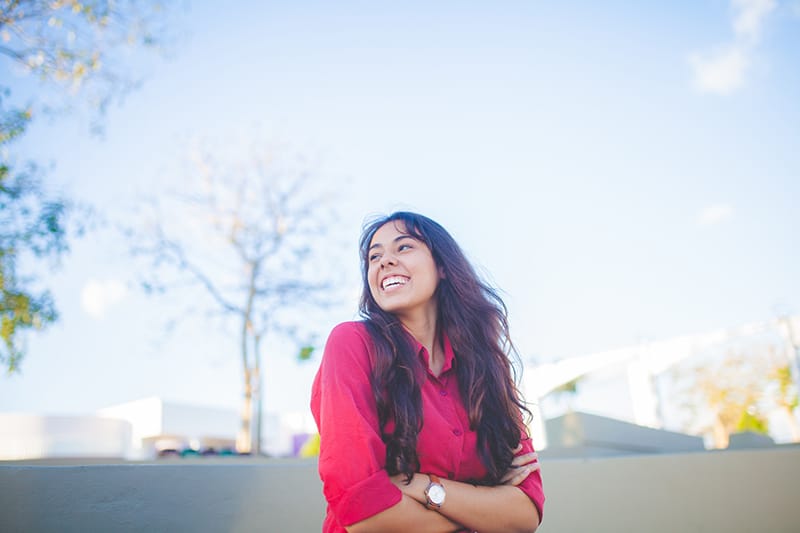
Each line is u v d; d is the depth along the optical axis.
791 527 3.77
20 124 9.30
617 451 6.00
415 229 1.86
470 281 1.85
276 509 2.18
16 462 4.65
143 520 1.90
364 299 1.90
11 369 9.05
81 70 10.05
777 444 8.50
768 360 22.14
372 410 1.51
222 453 11.78
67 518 1.77
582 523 3.11
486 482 1.60
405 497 1.38
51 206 9.30
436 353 1.79
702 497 3.54
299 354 16.34
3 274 9.08
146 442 20.39
